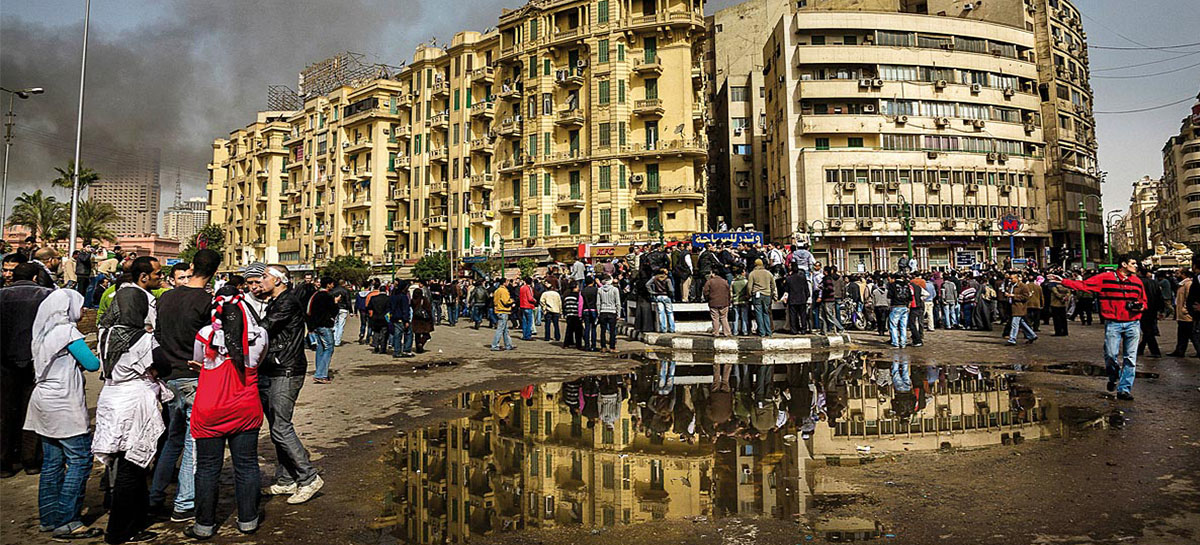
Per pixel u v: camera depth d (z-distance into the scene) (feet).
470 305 87.76
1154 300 40.98
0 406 17.52
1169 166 296.30
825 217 145.48
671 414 26.43
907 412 25.99
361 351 51.37
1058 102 166.50
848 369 39.09
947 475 17.17
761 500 15.47
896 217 145.89
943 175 148.97
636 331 59.06
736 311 57.26
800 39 153.58
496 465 18.93
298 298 15.97
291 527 14.02
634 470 18.30
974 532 13.14
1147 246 393.29
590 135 143.02
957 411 25.94
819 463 18.65
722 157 196.13
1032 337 52.08
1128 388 27.09
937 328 69.31
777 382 34.60
